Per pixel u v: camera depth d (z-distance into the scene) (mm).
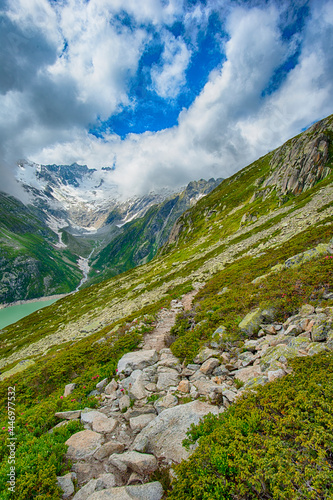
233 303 16250
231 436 5895
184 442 6641
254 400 6977
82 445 7562
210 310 17781
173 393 9570
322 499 4020
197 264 51125
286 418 5660
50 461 6867
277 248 27250
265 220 53656
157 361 13398
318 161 58688
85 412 9695
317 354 7797
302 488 4191
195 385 9492
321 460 4523
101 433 8172
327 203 34656
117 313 42188
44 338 59188
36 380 15289
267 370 8477
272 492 4477
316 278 13125
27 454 7352
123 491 5676
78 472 6738
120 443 7477
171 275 54406
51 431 8977
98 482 6121
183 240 121312
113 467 6633
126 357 14172
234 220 79438
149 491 5613
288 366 8047
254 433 5844
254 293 16234
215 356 11336
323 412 5453
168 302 28906
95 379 13031
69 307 97062
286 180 66188
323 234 21625
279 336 10555
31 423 9781
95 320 48438
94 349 17578
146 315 23469
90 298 96062
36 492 6023
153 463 6375
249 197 98250
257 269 23484
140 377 11281
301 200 48656
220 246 55250
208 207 129000
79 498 5773
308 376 6980
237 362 10352
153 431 7324
